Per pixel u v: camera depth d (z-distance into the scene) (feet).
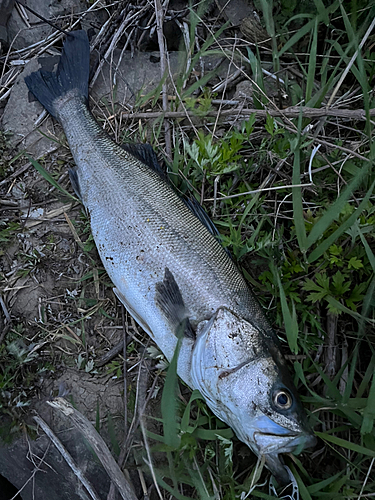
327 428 1.74
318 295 1.73
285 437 1.44
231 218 1.95
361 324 1.66
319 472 1.72
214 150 1.76
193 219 1.73
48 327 1.96
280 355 1.57
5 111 2.13
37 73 2.07
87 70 2.05
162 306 1.65
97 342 1.96
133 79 2.18
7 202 2.04
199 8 2.00
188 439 1.62
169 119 2.05
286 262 1.81
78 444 1.82
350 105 2.02
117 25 2.17
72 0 2.21
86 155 1.89
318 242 1.82
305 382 1.64
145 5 2.15
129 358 1.93
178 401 1.77
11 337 1.92
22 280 2.00
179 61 2.14
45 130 2.11
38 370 1.90
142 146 1.93
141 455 1.75
